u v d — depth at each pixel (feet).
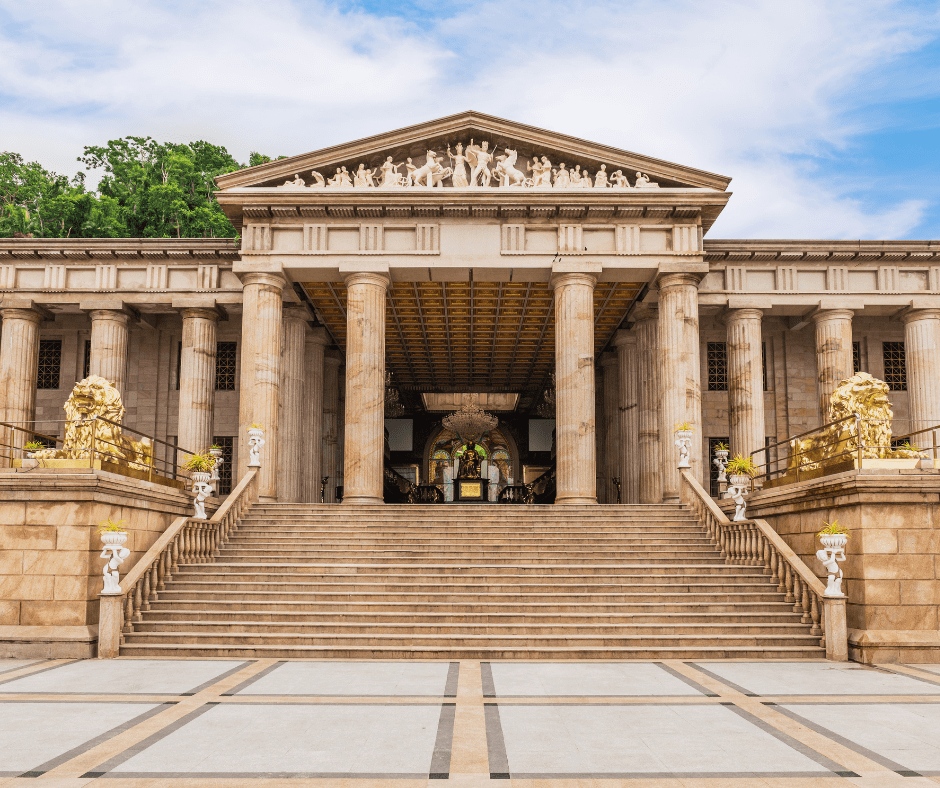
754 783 23.63
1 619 50.88
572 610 54.19
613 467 126.62
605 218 92.17
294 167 92.27
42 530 51.70
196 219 173.17
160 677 41.14
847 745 27.81
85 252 101.19
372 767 25.11
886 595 48.26
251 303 90.48
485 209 91.30
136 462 63.21
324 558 64.18
